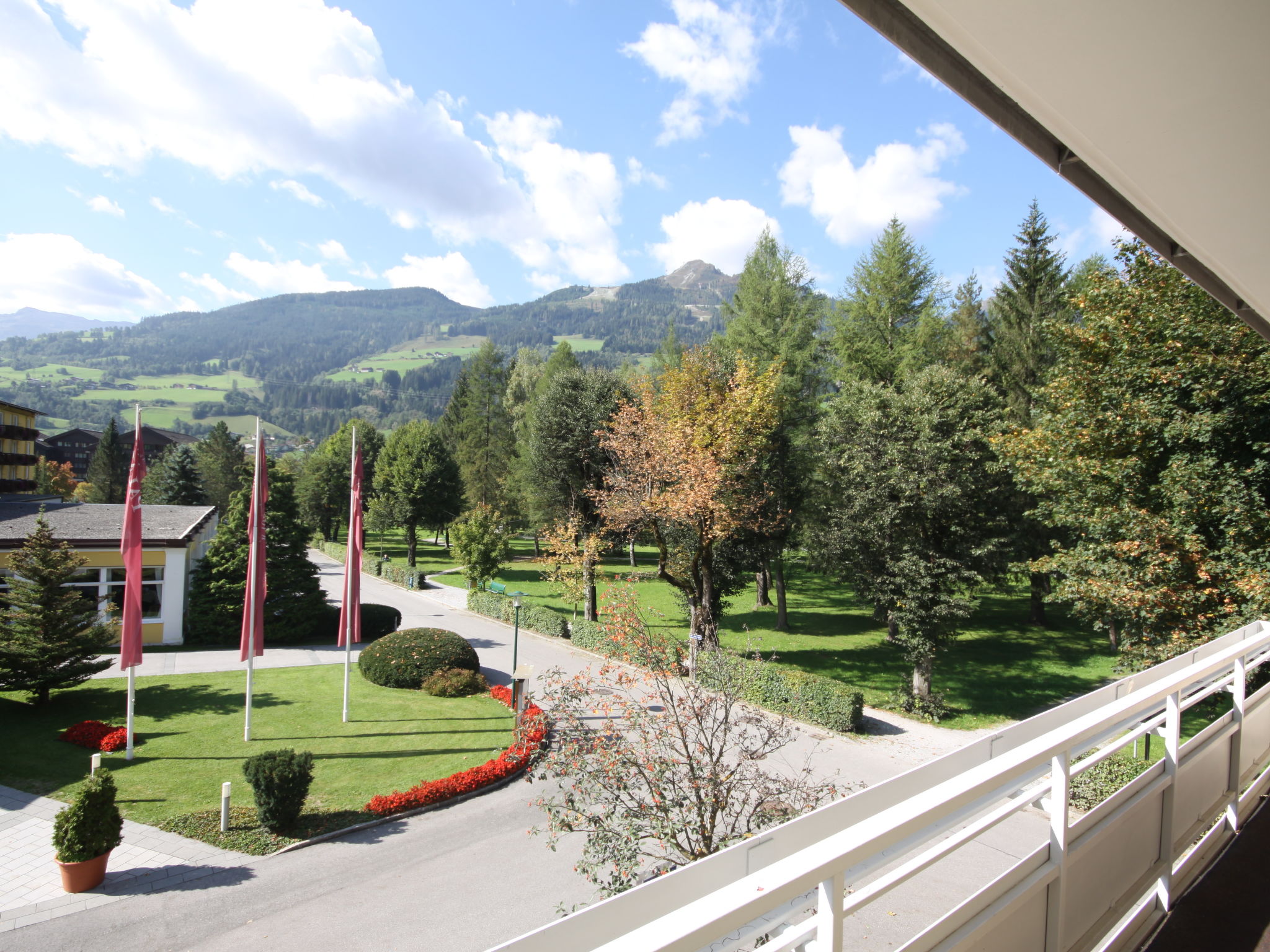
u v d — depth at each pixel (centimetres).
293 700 1797
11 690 1652
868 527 1761
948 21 161
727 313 3058
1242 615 1159
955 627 1788
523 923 895
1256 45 150
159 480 5956
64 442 10050
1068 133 205
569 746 817
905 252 2827
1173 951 254
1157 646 1334
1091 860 235
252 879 993
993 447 1661
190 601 2472
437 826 1165
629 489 2144
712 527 2000
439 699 1842
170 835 1100
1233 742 354
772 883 115
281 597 2511
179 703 1739
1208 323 1272
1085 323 1483
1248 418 1220
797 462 2541
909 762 1457
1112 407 1393
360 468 1688
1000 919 180
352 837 1123
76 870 947
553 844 788
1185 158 205
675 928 102
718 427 1997
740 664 996
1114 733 253
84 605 1702
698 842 756
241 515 2505
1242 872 308
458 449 6062
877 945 299
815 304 2906
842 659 2264
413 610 3306
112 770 1328
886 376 2764
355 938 861
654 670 902
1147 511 1323
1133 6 143
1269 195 219
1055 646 2316
